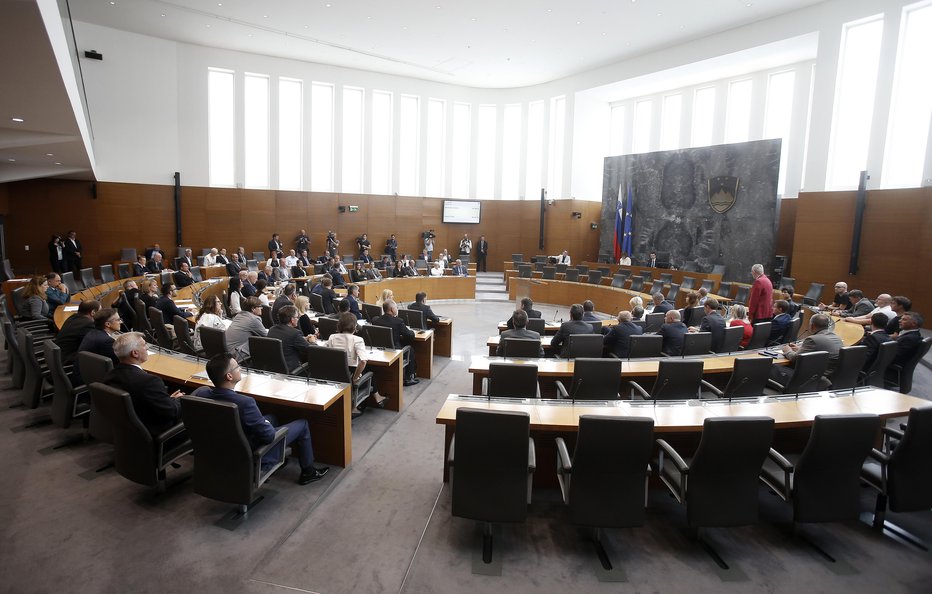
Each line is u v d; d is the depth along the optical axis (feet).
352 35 48.52
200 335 17.70
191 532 10.37
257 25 46.24
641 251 57.41
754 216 47.60
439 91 65.92
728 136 54.08
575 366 14.02
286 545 10.01
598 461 9.04
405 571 9.32
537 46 50.90
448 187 67.87
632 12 42.34
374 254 63.67
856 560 9.80
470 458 9.17
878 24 38.50
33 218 48.39
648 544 10.20
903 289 35.88
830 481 9.60
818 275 40.63
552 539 10.33
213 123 54.49
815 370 15.08
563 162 63.93
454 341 31.73
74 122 23.65
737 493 9.39
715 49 47.16
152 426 11.06
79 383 14.25
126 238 51.16
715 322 20.86
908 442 9.80
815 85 40.75
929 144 34.58
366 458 13.98
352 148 61.62
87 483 12.23
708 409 11.75
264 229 57.06
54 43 14.08
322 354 14.76
